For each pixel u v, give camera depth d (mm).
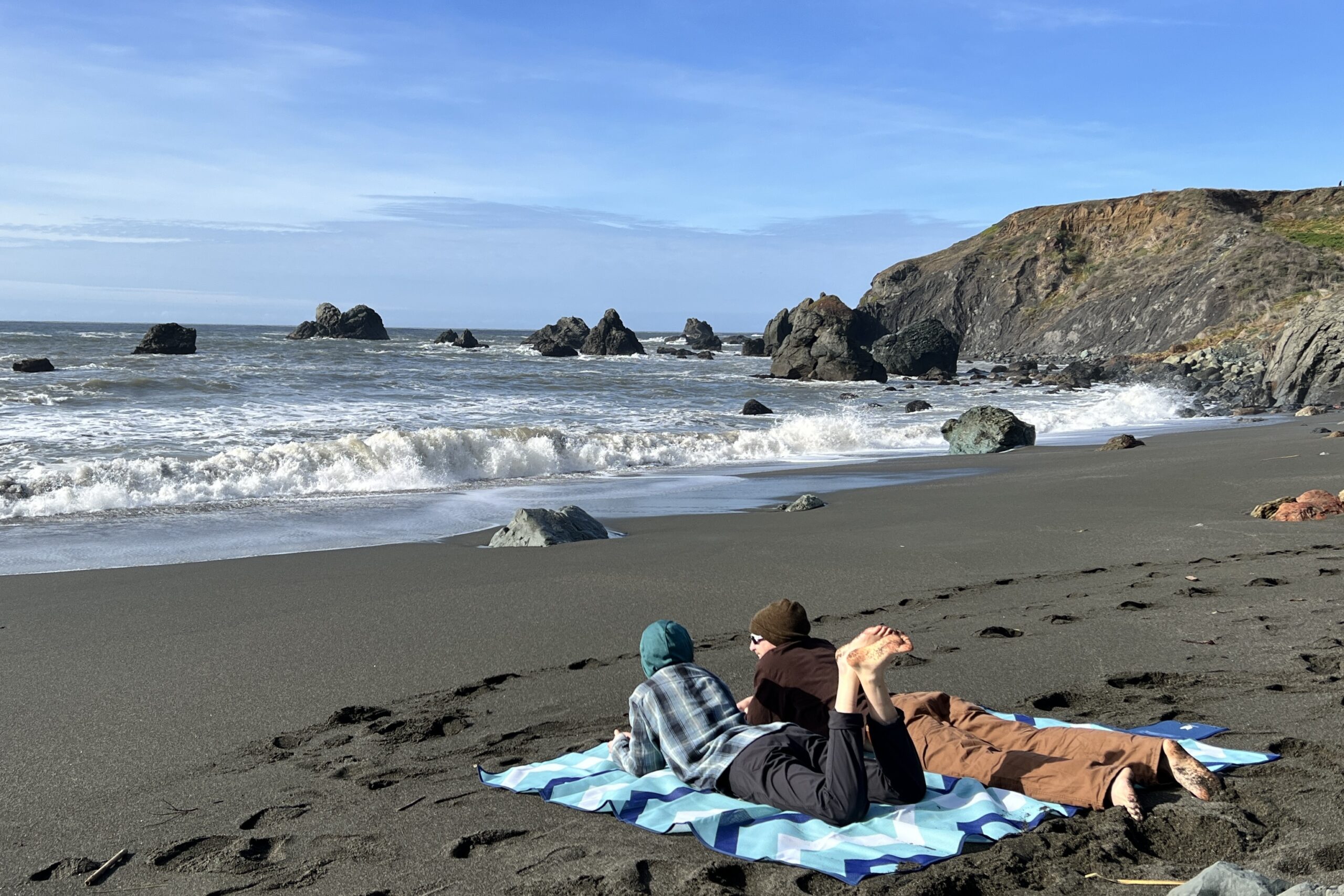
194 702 4844
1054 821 3127
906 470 16391
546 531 9344
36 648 5867
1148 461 15781
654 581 7578
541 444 16453
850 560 8289
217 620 6488
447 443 15344
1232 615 5898
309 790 3713
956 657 5254
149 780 3857
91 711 4719
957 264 105875
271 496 12867
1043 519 10320
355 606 6859
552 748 4145
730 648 5727
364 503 12312
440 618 6488
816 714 3561
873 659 3156
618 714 4578
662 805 3312
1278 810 3086
